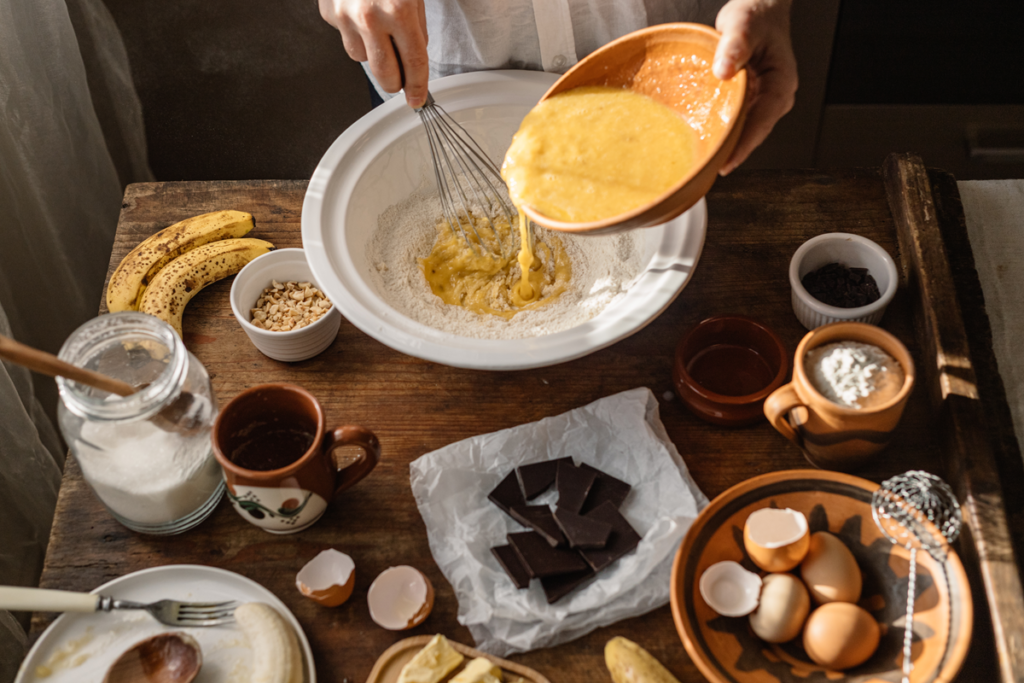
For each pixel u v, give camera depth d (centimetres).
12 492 129
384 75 97
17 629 126
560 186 89
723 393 96
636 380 99
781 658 82
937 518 88
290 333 97
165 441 86
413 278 108
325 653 86
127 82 174
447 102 108
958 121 157
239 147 188
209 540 91
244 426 89
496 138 111
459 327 104
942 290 97
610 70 92
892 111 156
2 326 122
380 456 93
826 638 79
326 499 89
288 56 186
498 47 112
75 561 90
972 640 86
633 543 88
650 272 95
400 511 92
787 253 105
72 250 148
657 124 90
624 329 91
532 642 85
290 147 189
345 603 88
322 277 96
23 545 134
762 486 85
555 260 110
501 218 113
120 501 87
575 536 87
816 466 93
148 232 111
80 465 86
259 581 89
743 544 85
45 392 146
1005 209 116
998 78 148
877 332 88
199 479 88
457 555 88
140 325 85
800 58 145
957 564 79
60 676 84
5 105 128
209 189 113
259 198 113
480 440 94
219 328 103
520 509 90
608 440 94
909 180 105
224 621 86
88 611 85
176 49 184
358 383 99
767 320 101
